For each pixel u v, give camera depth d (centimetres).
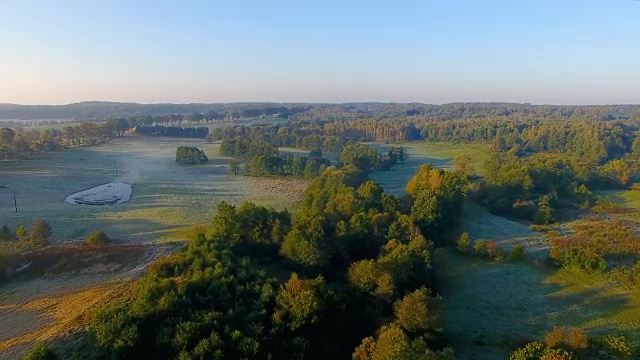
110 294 5453
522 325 5578
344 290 5259
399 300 5041
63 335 4444
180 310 4331
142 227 9181
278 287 4944
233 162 16188
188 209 10800
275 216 6894
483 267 7275
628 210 11169
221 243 5859
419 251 6194
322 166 14850
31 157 16638
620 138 19362
